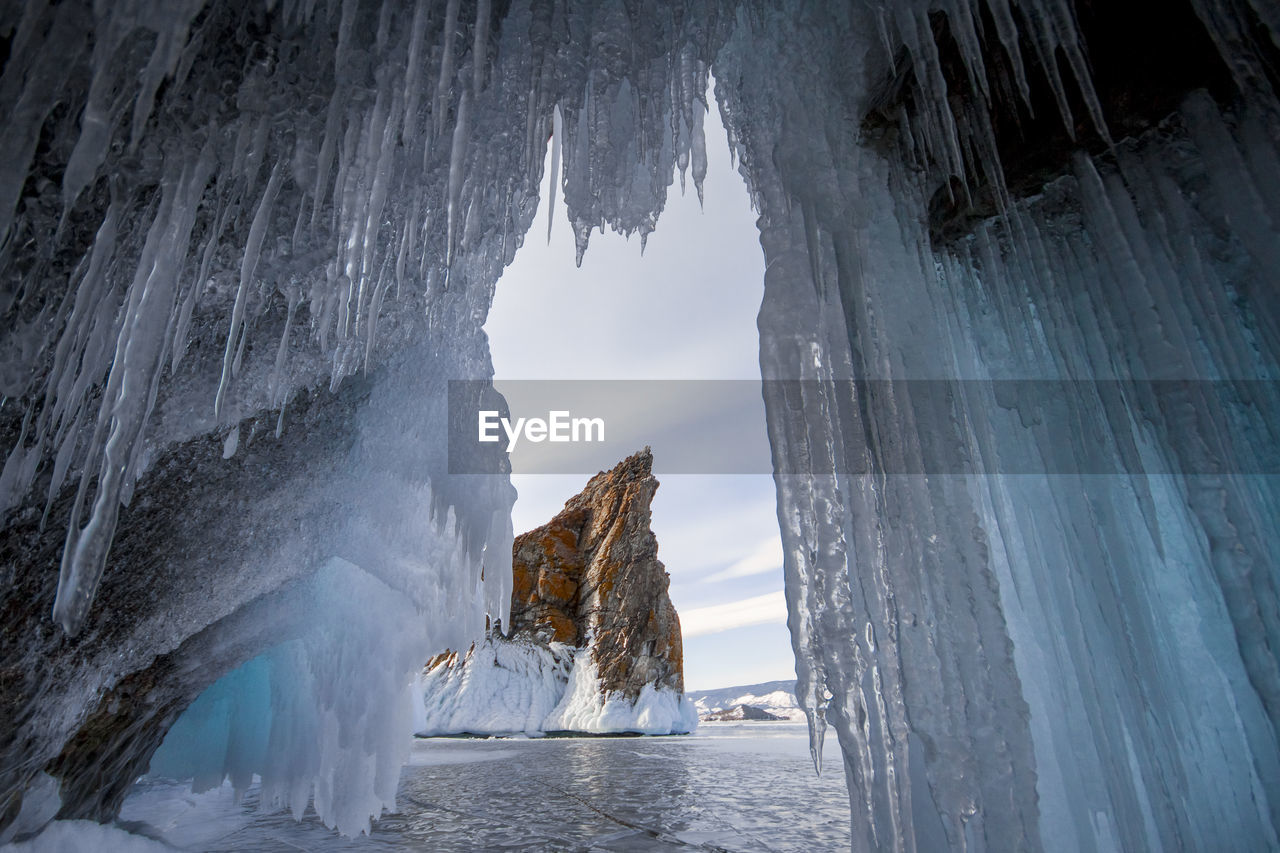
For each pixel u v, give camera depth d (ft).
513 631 96.37
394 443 14.15
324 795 18.78
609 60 11.78
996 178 10.91
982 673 8.83
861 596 9.81
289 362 10.87
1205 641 9.96
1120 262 10.52
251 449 10.97
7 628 8.19
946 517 9.96
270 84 8.23
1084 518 10.61
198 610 11.52
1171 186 10.30
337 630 18.12
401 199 10.89
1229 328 9.75
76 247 7.51
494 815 19.11
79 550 6.56
